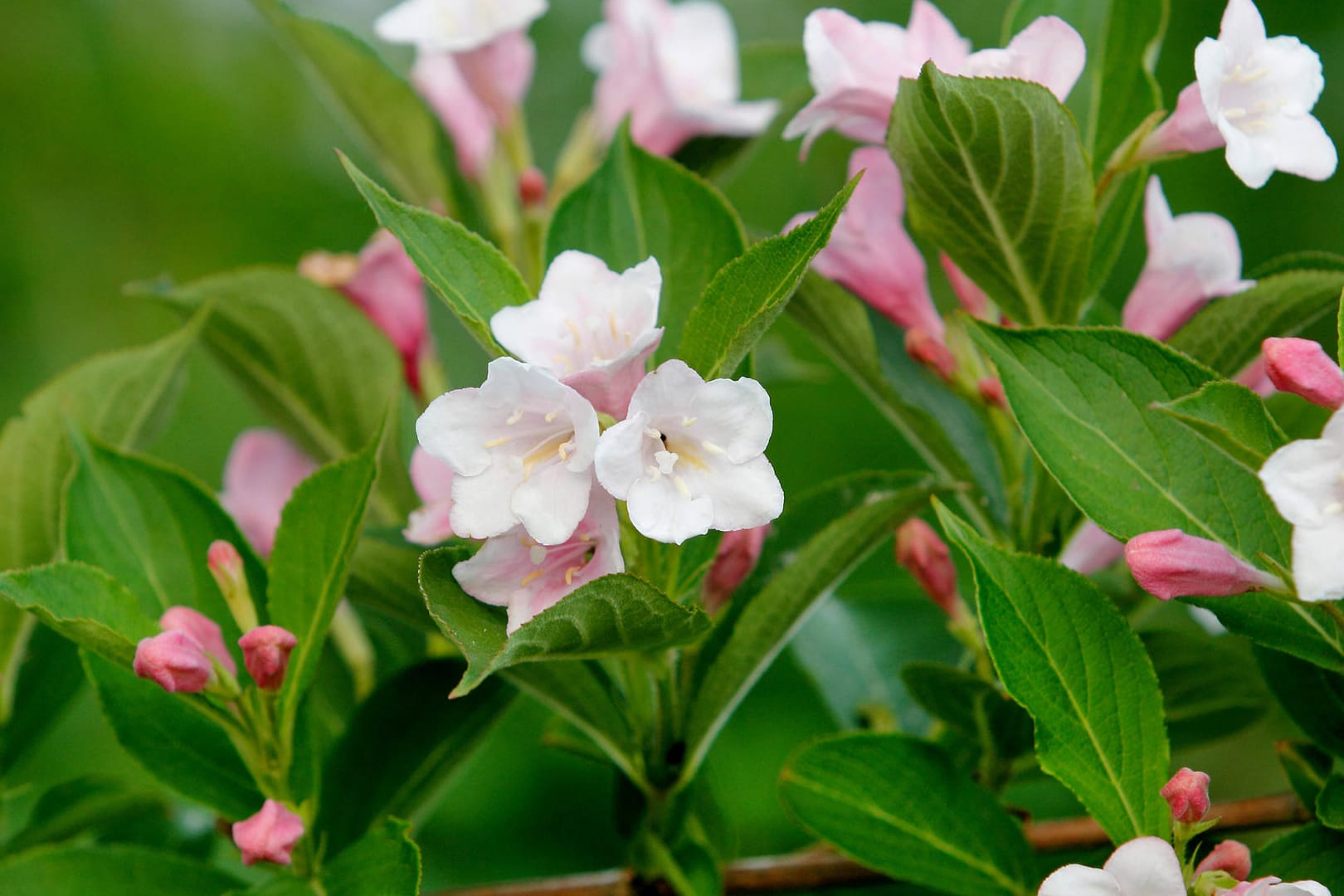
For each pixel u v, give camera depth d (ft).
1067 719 2.19
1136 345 2.23
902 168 2.30
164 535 2.38
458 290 2.23
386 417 2.29
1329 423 2.06
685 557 2.31
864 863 2.30
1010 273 2.34
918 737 2.31
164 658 2.24
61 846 2.32
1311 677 2.30
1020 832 2.30
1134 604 2.52
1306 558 2.06
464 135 2.70
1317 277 2.31
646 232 2.37
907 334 2.44
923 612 2.67
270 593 2.32
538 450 2.16
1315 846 2.22
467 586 2.18
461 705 2.41
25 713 2.55
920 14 2.34
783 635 2.32
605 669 2.38
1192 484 2.22
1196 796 2.16
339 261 2.63
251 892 2.27
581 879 2.45
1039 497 2.39
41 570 2.26
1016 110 2.23
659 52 2.63
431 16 2.64
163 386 2.52
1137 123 2.41
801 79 2.75
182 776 2.36
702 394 2.13
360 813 2.39
